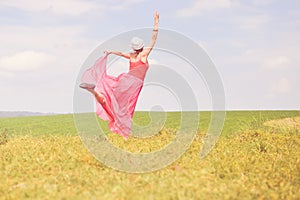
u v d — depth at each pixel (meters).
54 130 22.84
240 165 12.12
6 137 17.88
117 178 10.52
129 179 10.48
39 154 13.36
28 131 22.64
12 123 26.53
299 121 23.97
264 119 25.03
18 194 9.17
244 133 19.05
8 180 10.49
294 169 12.02
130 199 8.73
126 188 9.45
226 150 14.27
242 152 14.26
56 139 16.72
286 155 14.11
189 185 9.65
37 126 24.83
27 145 15.30
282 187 10.16
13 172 11.25
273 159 13.30
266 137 17.59
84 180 10.32
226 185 10.05
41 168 11.71
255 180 10.62
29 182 10.21
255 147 15.53
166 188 9.48
